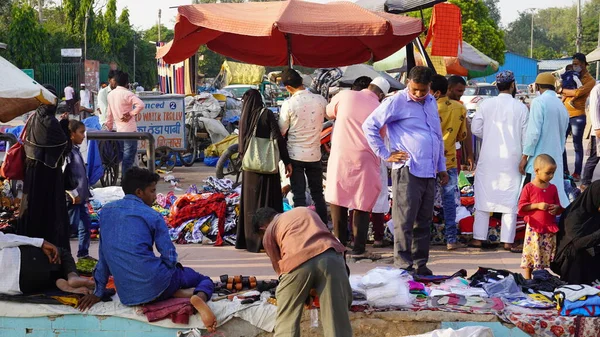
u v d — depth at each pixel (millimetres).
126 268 5363
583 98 12469
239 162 12266
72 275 5746
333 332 4879
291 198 8938
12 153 6516
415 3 8859
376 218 8062
